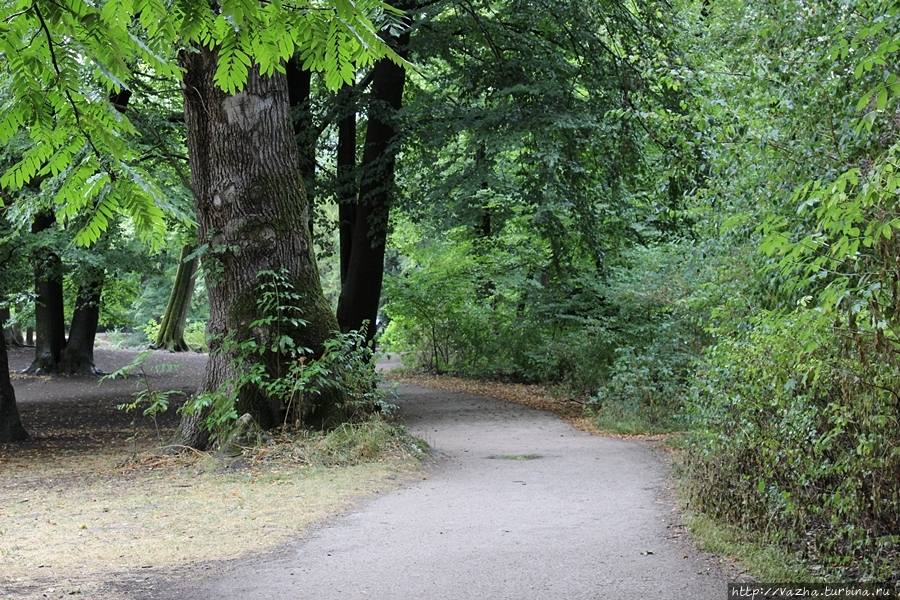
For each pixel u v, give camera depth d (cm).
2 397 1489
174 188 1638
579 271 2264
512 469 1077
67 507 823
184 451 1122
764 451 608
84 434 1600
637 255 1988
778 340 562
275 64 331
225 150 1145
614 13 1645
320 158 2141
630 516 743
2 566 578
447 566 570
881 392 473
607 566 564
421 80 2197
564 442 1383
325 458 1047
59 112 324
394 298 2705
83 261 1956
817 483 579
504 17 1775
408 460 1082
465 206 1762
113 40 308
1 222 1739
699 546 612
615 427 1546
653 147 1678
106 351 3544
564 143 1694
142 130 1475
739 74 830
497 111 1673
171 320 3703
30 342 4391
